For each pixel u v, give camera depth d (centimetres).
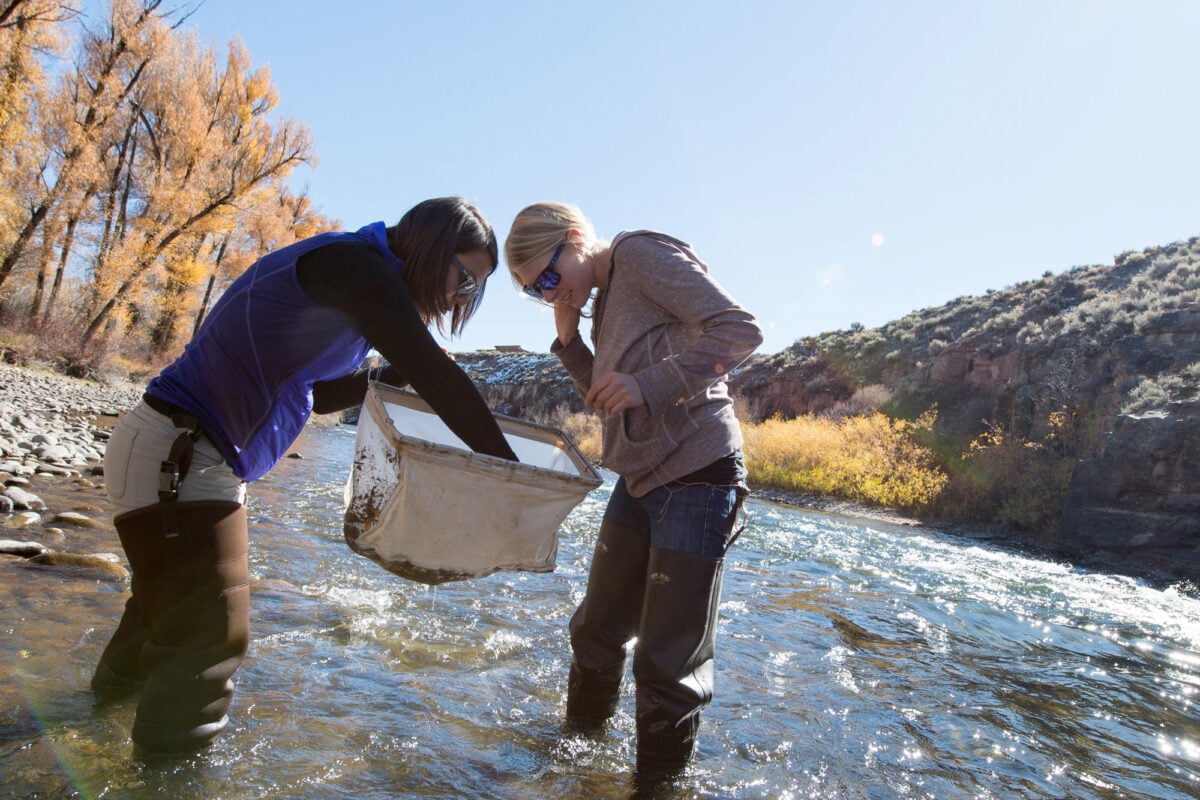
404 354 178
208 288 2803
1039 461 1432
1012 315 2478
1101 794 224
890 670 340
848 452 1697
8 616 261
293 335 187
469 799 186
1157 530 1036
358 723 222
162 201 2150
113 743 186
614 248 218
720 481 214
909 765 235
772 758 231
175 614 180
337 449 1555
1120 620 546
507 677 279
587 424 2900
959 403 2231
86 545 373
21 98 1759
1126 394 1495
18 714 195
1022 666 371
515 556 203
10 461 576
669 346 211
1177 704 326
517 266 228
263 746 198
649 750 207
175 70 2283
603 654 241
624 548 237
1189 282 2030
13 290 2062
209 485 183
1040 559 1009
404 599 370
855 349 3109
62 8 1762
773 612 442
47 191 1909
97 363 2167
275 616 315
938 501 1437
